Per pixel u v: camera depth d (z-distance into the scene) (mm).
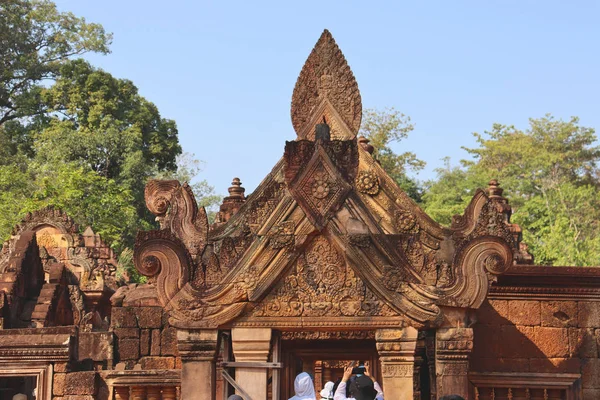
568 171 64938
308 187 12805
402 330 12680
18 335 16141
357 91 13906
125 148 51812
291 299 12805
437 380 12703
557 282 15531
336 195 12773
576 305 15688
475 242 12867
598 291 15656
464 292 12742
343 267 12844
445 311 12758
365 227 12789
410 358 12656
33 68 59656
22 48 60438
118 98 56375
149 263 12867
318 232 12820
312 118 13891
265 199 13148
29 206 41344
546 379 15352
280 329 12875
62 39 60531
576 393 15367
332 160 12844
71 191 41719
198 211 14047
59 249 30328
